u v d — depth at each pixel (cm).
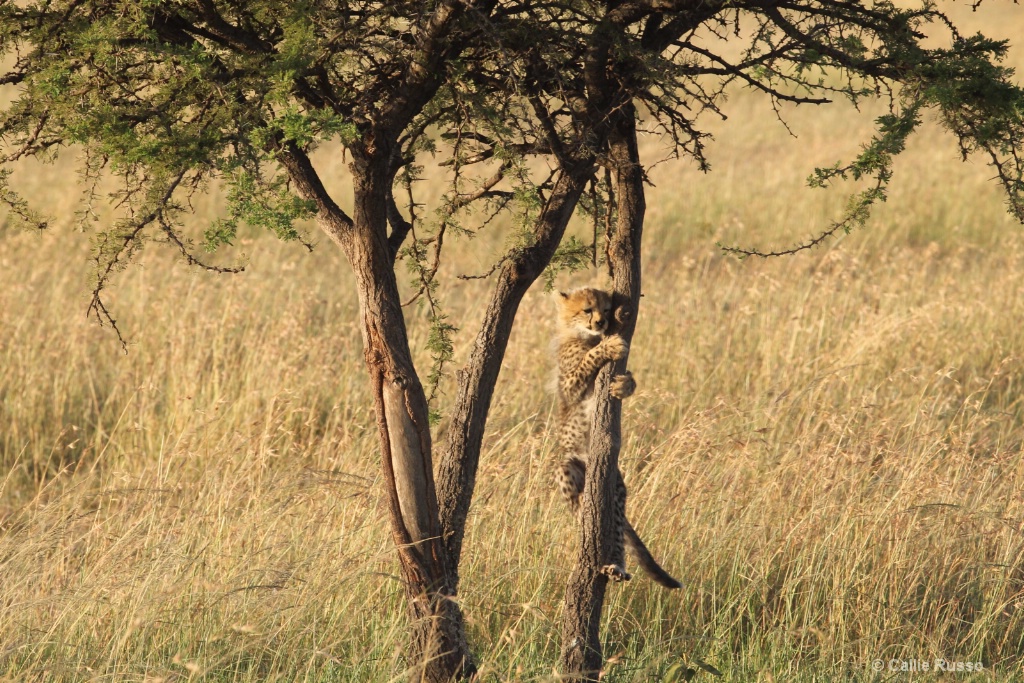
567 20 1134
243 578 1514
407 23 1220
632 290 1285
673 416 2472
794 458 1942
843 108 7906
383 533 1675
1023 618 1659
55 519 1833
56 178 5097
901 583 1659
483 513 1736
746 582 1716
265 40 1144
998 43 1069
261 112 957
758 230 4725
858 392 2488
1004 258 4059
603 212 1411
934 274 3794
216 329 2722
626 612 1634
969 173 5538
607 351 1280
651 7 1088
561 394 1689
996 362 2842
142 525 1764
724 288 3584
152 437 2339
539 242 1189
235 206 949
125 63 1002
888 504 1755
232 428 2308
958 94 1020
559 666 1296
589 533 1261
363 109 1034
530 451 1903
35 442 2373
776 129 7206
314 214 1028
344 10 1028
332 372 2648
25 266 3388
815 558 1700
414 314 3134
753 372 2705
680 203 5200
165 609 1481
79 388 2584
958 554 1750
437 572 1163
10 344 2622
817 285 3472
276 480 1872
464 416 1212
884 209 4894
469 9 983
